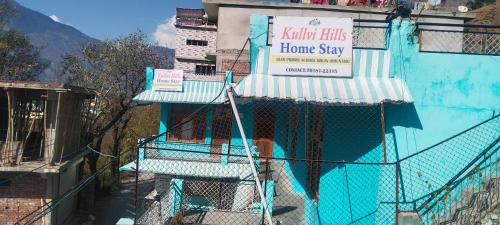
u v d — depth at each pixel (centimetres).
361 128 1020
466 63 1004
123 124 3067
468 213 840
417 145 975
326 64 1000
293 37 1004
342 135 1054
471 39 1066
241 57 2081
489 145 941
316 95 935
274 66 1006
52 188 1795
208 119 1588
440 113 988
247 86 963
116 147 2933
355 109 1035
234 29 2136
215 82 1653
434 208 902
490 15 3662
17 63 3166
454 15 2034
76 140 2091
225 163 1466
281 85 971
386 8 2056
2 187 1772
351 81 989
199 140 1600
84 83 3019
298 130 1262
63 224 2011
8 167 1653
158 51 3481
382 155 958
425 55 1005
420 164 959
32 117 1889
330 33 1001
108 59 3088
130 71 3152
